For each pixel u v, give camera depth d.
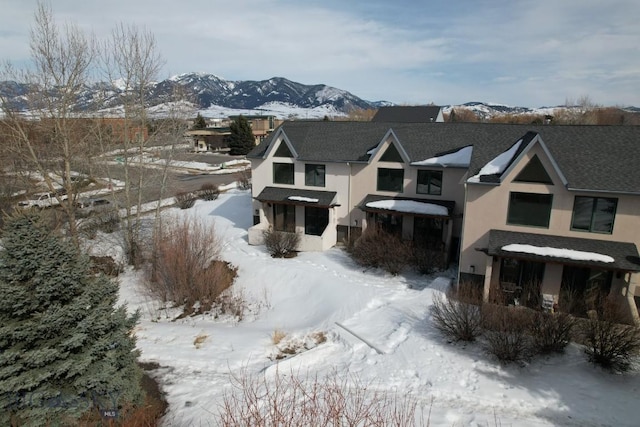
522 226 19.84
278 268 24.34
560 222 19.16
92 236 30.20
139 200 28.17
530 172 19.28
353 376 13.67
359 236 26.97
